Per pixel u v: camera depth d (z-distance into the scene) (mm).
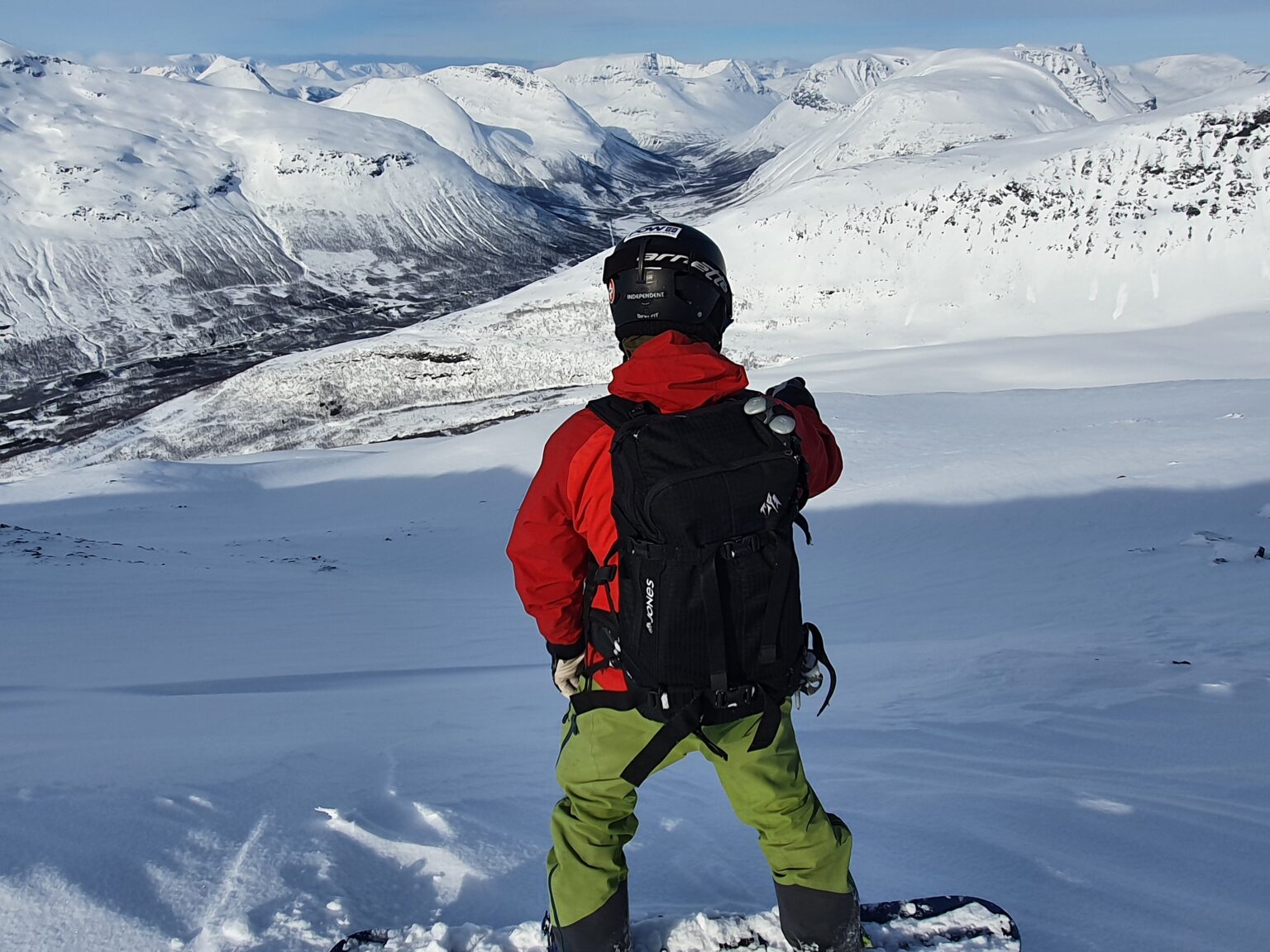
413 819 3125
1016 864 2750
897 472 26281
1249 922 2344
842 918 2049
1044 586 13453
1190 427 27094
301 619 14469
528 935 2227
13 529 23609
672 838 3031
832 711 5918
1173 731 4715
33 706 6418
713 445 1812
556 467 1898
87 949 2199
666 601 1799
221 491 47688
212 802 3184
